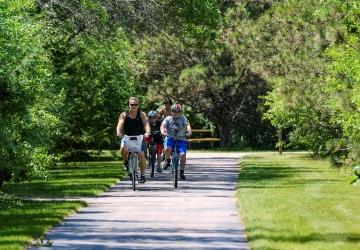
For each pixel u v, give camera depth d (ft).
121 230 108.27
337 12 178.91
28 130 144.05
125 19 242.78
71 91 266.57
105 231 107.34
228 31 388.37
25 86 134.51
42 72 164.35
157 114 212.84
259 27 324.39
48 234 104.63
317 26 221.66
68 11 234.79
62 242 98.02
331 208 130.52
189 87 407.44
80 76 271.28
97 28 238.48
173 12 250.98
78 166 256.11
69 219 119.96
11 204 136.26
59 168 244.63
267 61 267.39
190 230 108.37
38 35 162.09
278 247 91.97
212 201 145.59
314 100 228.84
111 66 285.02
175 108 178.91
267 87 407.64
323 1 186.09
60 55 248.32
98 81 278.26
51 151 237.45
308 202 140.05
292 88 230.48
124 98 286.46
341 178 200.64
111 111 285.23
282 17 257.96
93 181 188.96
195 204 140.36
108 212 128.88
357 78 166.91
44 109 179.93
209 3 257.14
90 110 278.26
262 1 397.39
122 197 153.58
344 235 100.94
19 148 129.39
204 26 262.67
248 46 330.54
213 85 405.18
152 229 109.09
